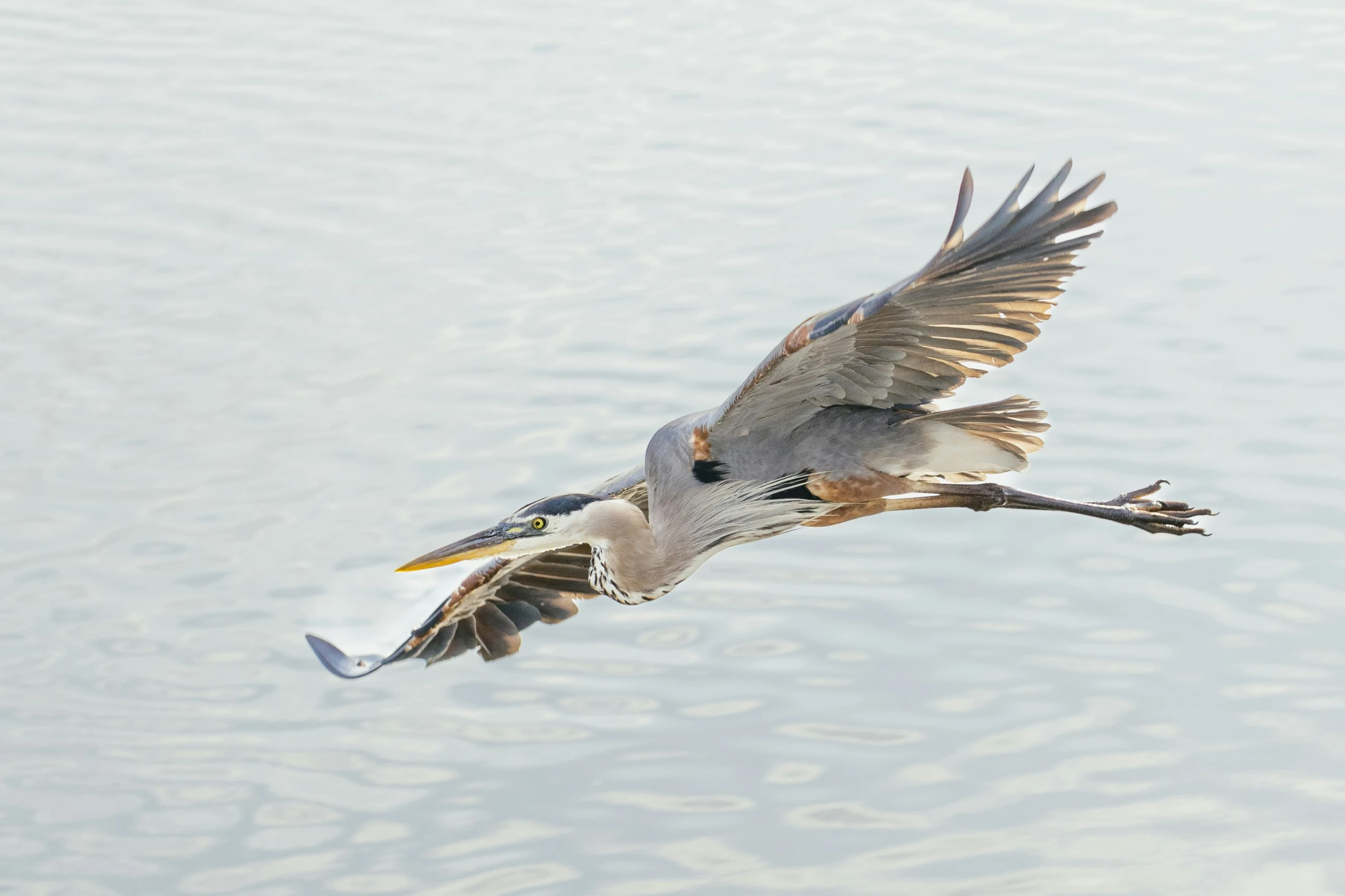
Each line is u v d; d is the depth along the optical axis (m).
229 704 12.82
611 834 11.33
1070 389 16.62
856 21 28.25
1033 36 27.23
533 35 27.59
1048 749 11.91
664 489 9.62
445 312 18.62
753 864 10.95
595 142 23.22
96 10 29.72
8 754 12.34
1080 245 7.69
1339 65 25.42
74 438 16.31
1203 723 12.04
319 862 11.21
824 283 18.91
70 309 18.78
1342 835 10.91
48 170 22.44
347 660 11.25
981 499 9.33
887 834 11.22
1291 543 14.08
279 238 20.50
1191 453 15.41
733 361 17.31
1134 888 10.61
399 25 28.38
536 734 12.40
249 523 14.94
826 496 9.13
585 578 11.43
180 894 10.99
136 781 12.05
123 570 14.34
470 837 11.37
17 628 13.64
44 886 11.09
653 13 28.75
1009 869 10.78
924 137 23.05
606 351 17.66
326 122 24.00
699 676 12.88
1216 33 27.23
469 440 16.06
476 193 21.64
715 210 20.97
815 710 12.44
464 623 11.46
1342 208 20.42
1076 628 13.19
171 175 22.28
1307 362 16.91
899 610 13.52
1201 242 19.75
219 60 26.67
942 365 8.38
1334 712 12.02
